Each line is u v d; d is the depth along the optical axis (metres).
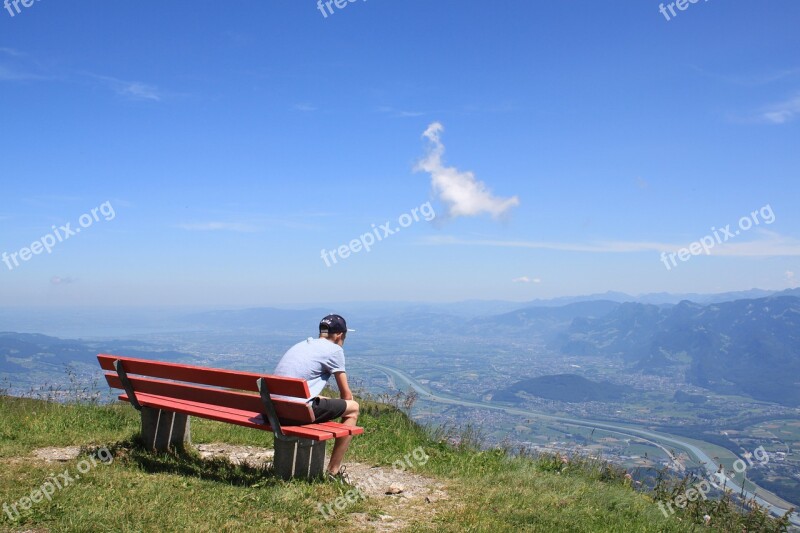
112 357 7.17
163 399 7.20
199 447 8.02
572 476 8.07
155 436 7.22
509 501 6.21
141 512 4.83
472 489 6.65
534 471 7.88
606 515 6.29
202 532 4.55
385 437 9.38
